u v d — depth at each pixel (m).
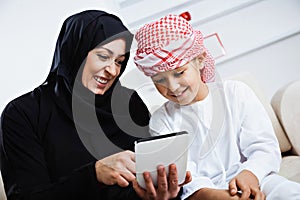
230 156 1.10
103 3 1.75
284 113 1.42
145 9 1.77
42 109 1.12
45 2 1.72
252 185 0.95
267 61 1.79
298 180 1.18
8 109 1.12
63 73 1.11
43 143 1.09
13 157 1.05
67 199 0.96
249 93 1.21
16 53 1.72
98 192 0.96
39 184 1.01
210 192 0.96
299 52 1.79
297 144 1.40
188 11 1.77
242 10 1.78
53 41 1.72
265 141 1.12
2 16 1.71
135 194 1.00
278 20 1.79
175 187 0.89
